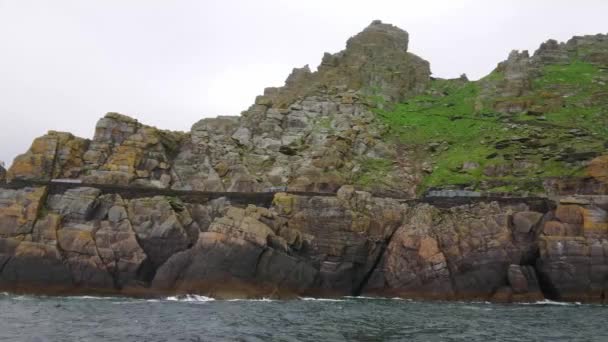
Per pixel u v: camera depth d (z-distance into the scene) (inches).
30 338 1342.3
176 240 2645.2
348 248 2741.1
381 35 5260.8
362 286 2795.3
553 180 3073.3
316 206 2812.5
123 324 1584.6
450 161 3681.1
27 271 2463.1
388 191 3452.3
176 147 3580.2
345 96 4350.4
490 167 3422.7
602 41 5378.9
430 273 2610.7
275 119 4094.5
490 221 2659.9
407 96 4909.0
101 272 2481.5
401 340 1419.8
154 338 1378.0
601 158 2945.4
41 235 2529.5
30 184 2741.1
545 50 5319.9
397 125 4259.4
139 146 3329.2
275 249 2573.8
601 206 2559.1
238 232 2522.1
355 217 2783.0
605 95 4224.9
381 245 2819.9
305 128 4097.0
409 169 3720.5
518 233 2618.1
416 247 2682.1
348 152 3754.9
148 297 2433.6
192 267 2487.7
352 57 5064.0
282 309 2023.9
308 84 4817.9
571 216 2559.1
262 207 2736.2
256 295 2459.4
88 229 2581.2
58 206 2667.3
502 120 4106.8
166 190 2920.8
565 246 2470.5
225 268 2475.4
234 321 1678.2
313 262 2714.1
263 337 1419.8
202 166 3528.5
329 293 2657.5
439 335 1503.4
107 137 3353.8
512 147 3582.7
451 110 4539.9
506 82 4576.8
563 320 1819.6
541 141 3538.4
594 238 2481.5
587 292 2422.5
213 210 2881.4
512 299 2464.3
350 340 1406.3
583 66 4943.4
